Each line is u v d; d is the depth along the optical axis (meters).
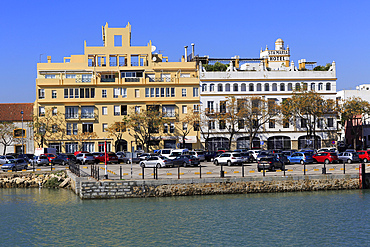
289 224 42.53
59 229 42.19
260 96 107.00
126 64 113.44
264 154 77.81
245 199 51.88
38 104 105.31
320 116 106.38
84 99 106.19
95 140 105.62
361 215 45.09
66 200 54.72
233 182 54.16
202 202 50.56
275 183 54.78
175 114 107.38
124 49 111.19
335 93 110.12
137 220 44.22
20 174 70.69
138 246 37.38
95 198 52.53
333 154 72.25
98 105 106.50
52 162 81.88
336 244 37.19
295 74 109.62
